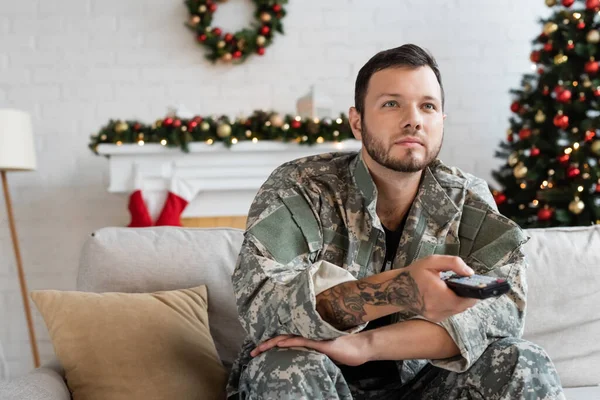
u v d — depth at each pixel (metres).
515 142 3.49
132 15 3.81
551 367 1.35
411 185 1.59
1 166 3.12
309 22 3.88
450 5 3.94
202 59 3.84
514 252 1.53
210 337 1.76
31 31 3.77
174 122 3.37
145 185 3.42
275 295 1.33
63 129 3.79
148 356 1.59
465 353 1.34
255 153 3.45
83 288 1.85
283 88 3.88
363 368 1.59
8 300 3.74
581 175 3.12
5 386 1.42
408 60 1.50
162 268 1.87
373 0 3.91
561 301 1.96
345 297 1.29
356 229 1.58
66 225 3.79
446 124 3.96
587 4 3.15
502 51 3.98
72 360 1.58
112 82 3.81
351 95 3.91
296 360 1.27
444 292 1.19
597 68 3.11
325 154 1.74
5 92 3.77
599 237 2.07
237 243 1.96
